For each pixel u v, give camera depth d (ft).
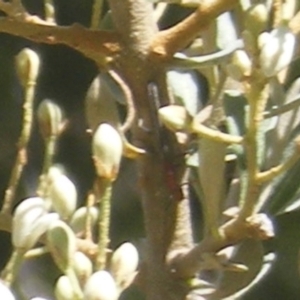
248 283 0.81
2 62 1.37
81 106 1.31
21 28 0.76
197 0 0.80
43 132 0.76
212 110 0.82
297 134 0.82
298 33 0.78
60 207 0.75
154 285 0.81
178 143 0.81
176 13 0.95
